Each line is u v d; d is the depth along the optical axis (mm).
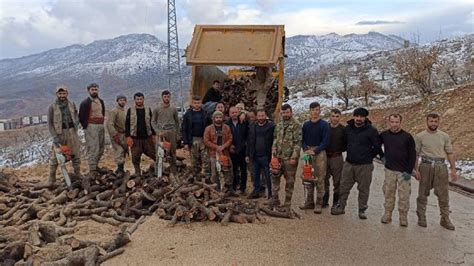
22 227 7941
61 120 9773
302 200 9812
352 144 8469
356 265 6391
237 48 11492
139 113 10000
